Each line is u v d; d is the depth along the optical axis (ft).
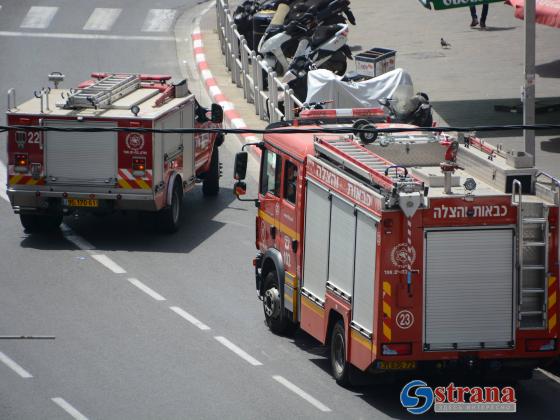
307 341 142.31
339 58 262.06
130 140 174.40
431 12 346.54
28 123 174.81
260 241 149.07
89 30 329.72
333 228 126.00
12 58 295.89
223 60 305.53
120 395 123.75
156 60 301.63
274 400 122.83
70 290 158.20
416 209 114.62
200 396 123.75
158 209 178.19
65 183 176.45
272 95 235.81
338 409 120.67
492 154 127.44
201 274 166.20
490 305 117.29
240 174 149.28
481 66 282.56
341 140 131.95
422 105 197.06
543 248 118.11
